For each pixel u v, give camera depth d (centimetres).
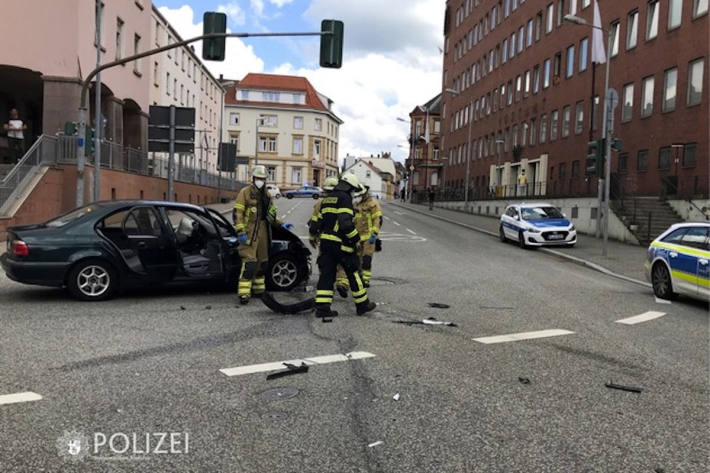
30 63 2262
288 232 975
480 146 5391
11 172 1742
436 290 1018
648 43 2748
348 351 595
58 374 504
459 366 552
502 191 4097
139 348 593
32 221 1819
